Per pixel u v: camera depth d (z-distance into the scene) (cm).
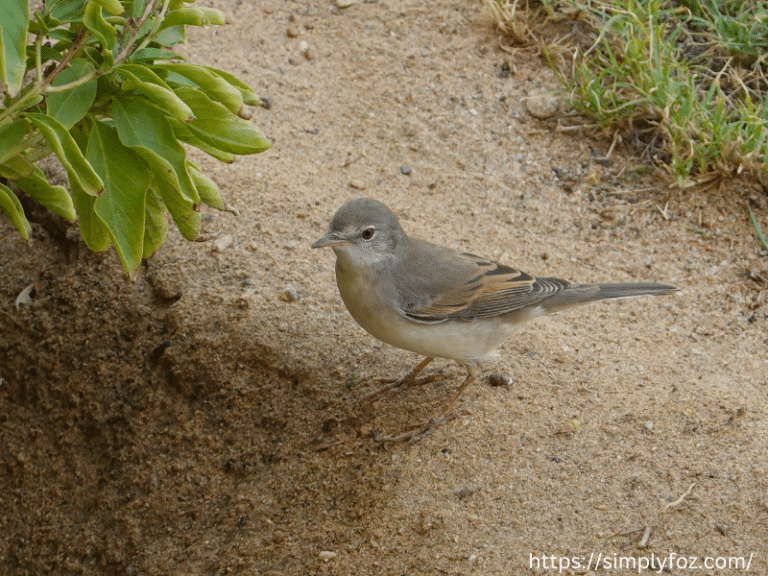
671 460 900
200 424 1027
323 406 1005
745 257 1171
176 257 1130
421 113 1345
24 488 1059
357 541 878
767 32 1307
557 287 959
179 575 927
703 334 1088
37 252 1169
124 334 1091
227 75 859
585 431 935
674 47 1345
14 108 734
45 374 1092
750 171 1217
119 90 805
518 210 1240
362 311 918
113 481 1026
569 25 1413
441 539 855
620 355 1045
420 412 975
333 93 1366
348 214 888
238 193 1198
